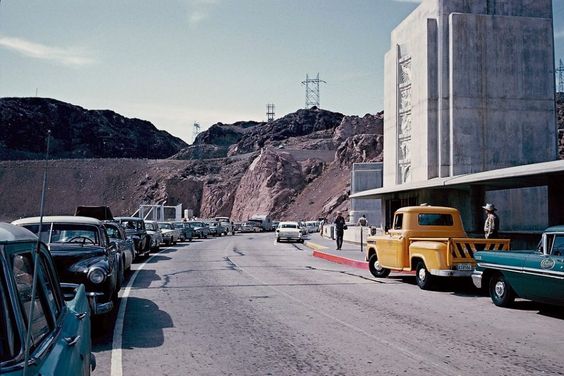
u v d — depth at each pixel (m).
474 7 30.84
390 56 35.88
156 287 14.95
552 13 31.66
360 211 63.91
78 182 159.75
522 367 6.97
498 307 11.86
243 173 152.62
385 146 36.91
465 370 6.82
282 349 7.94
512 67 30.33
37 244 3.57
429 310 11.40
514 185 23.08
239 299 12.79
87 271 8.89
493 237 16.09
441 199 29.38
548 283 10.27
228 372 6.76
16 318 2.72
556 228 10.49
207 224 59.56
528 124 30.25
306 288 14.86
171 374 6.68
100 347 8.11
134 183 160.75
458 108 29.64
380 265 17.20
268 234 71.12
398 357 7.46
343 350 7.86
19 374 2.46
